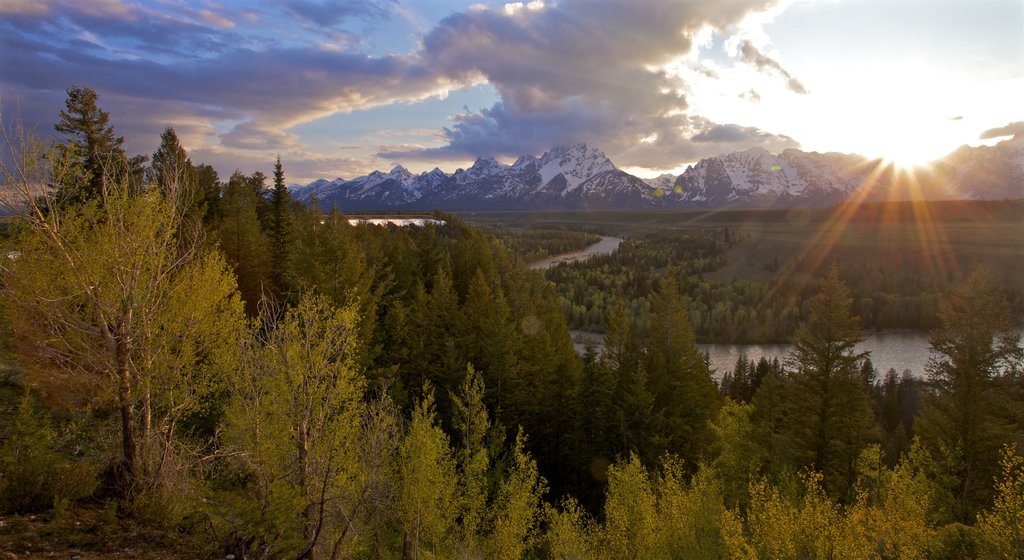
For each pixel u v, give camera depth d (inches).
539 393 1588.3
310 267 1421.0
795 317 5007.4
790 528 864.3
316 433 587.2
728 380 3275.1
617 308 2001.7
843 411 1288.1
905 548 871.1
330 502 573.9
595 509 1424.7
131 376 571.5
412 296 2042.3
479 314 1839.3
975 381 1305.4
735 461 1369.3
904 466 1129.4
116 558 462.0
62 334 554.3
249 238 1676.9
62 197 547.8
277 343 606.9
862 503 938.7
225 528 540.4
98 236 543.5
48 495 515.8
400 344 1531.7
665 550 989.8
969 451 1273.4
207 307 633.6
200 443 716.0
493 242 3319.4
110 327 573.9
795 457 1342.3
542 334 1831.9
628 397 1465.3
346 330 639.1
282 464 574.2
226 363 628.7
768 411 1653.5
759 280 7214.6
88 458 643.5
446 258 2731.3
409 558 844.0
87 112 1387.8
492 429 1325.0
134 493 555.5
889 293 5900.6
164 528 529.3
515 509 968.9
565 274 6820.9
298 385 592.7
